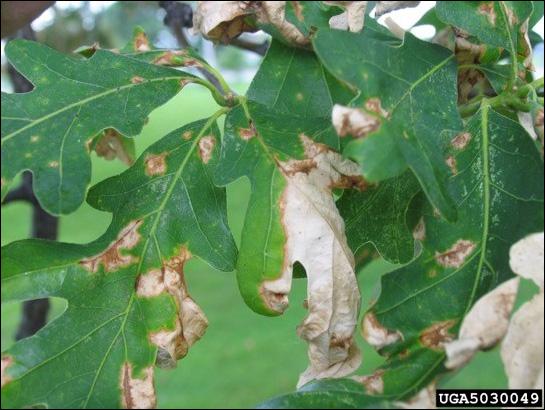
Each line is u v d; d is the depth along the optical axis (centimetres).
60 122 26
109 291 26
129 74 28
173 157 28
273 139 27
